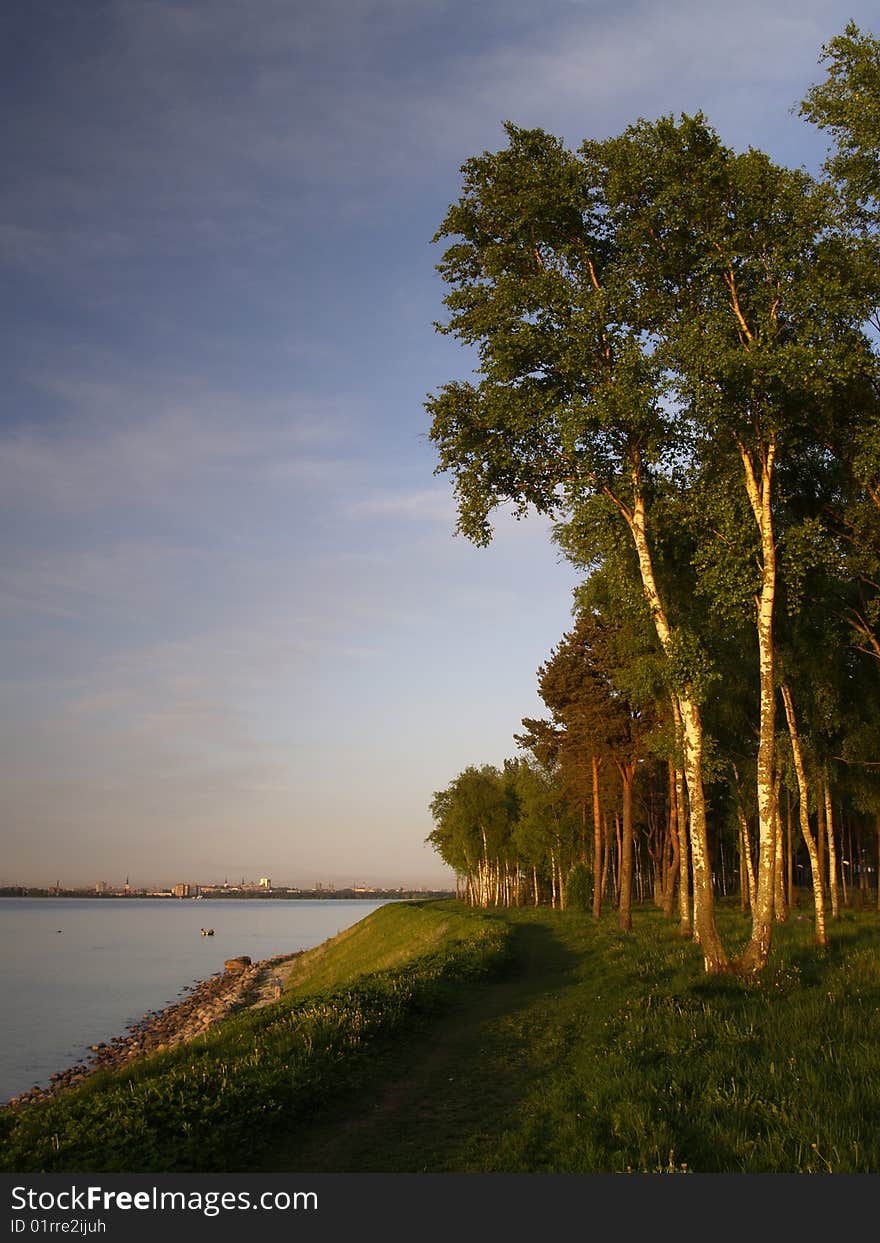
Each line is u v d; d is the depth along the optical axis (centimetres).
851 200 1998
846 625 2509
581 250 2142
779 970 1781
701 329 1952
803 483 2300
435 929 4666
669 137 1989
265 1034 1537
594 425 1955
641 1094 960
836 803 3919
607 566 2570
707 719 3234
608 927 3759
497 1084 1208
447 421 2244
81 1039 3747
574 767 4862
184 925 16088
